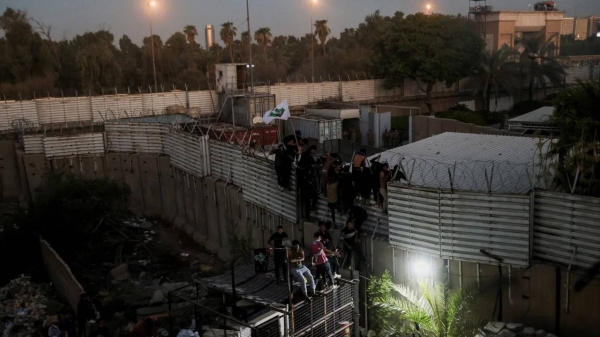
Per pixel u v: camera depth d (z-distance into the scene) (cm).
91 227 2711
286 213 2072
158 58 7762
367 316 1700
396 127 4875
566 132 1493
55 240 2598
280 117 1964
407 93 6319
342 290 1611
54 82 6781
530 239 1402
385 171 1670
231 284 1669
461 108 5512
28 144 3550
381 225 1711
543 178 1609
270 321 1430
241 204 2492
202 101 5128
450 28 5619
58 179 2830
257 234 2344
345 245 1664
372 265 1706
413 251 1570
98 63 6662
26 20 6925
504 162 1902
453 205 1473
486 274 1470
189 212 3072
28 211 2717
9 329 1916
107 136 3566
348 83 5925
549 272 1381
